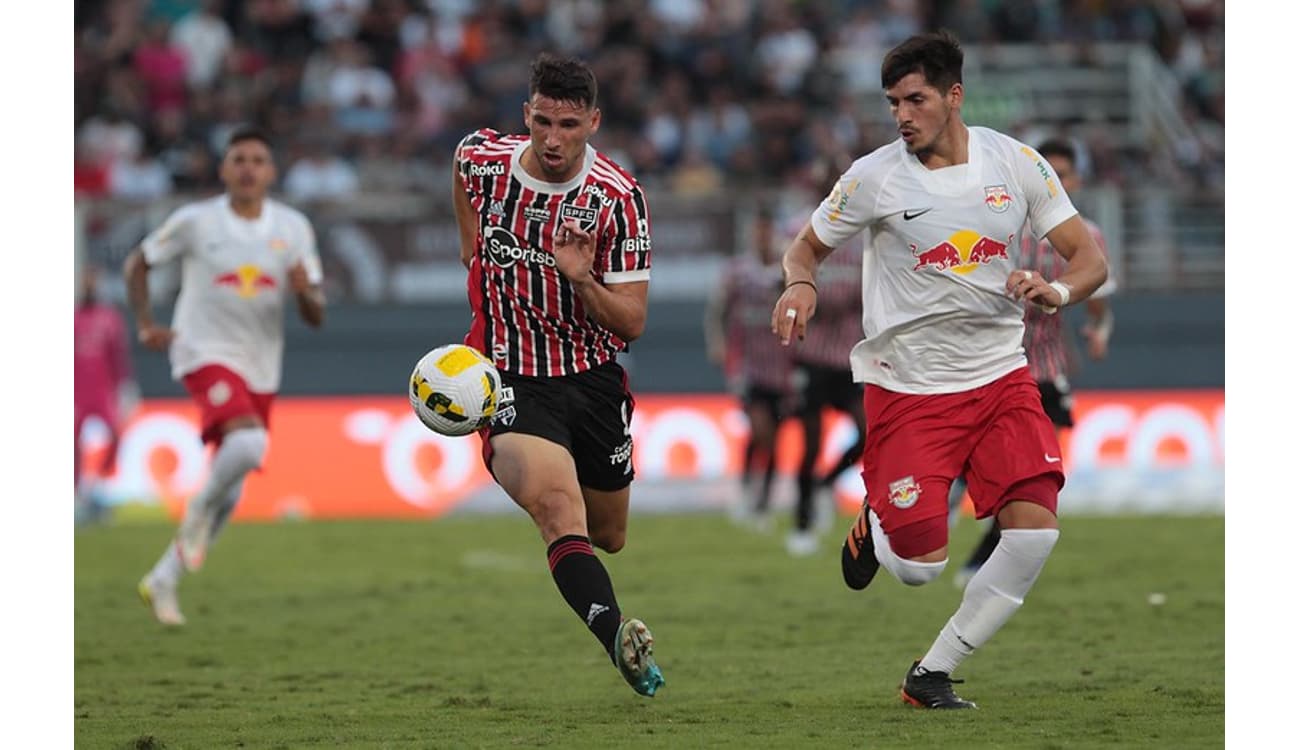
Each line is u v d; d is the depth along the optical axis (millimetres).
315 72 84625
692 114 85125
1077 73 87250
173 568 34531
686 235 68125
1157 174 82250
